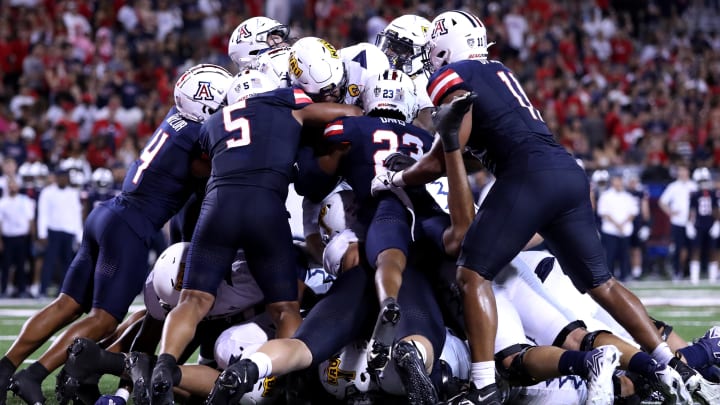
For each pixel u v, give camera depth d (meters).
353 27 62.34
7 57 56.16
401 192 17.98
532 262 18.89
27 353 18.31
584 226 16.81
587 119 58.34
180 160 18.94
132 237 18.55
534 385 17.41
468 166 19.20
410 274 17.39
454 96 16.92
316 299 19.39
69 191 42.41
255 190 17.19
